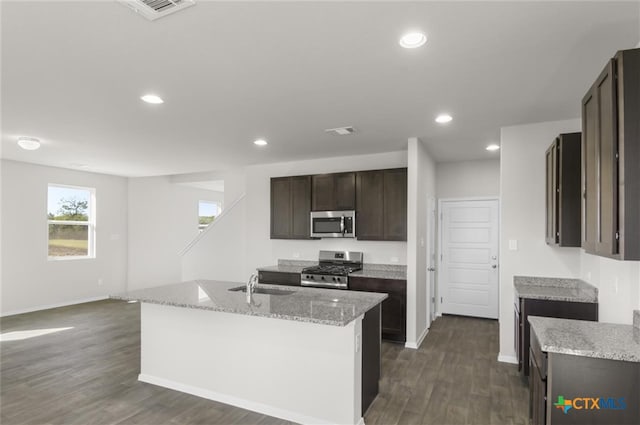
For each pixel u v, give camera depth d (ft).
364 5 5.75
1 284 19.40
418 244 15.02
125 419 9.14
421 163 15.38
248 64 7.89
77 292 22.62
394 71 8.25
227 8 5.81
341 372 8.66
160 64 7.88
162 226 27.27
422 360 13.19
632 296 7.80
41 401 10.04
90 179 23.31
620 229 5.42
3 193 19.39
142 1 5.63
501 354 12.98
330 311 8.52
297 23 6.27
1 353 13.85
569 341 6.60
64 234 22.26
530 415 8.21
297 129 13.11
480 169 19.30
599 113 6.27
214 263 24.09
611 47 7.10
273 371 9.41
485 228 19.31
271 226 19.13
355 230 16.92
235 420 9.12
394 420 9.12
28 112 11.10
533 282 12.42
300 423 9.00
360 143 15.35
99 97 9.84
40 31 6.50
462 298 19.83
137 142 15.14
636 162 5.32
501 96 9.82
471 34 6.64
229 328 9.98
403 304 14.89
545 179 12.29
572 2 5.68
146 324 11.28
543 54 7.41
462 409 9.66
